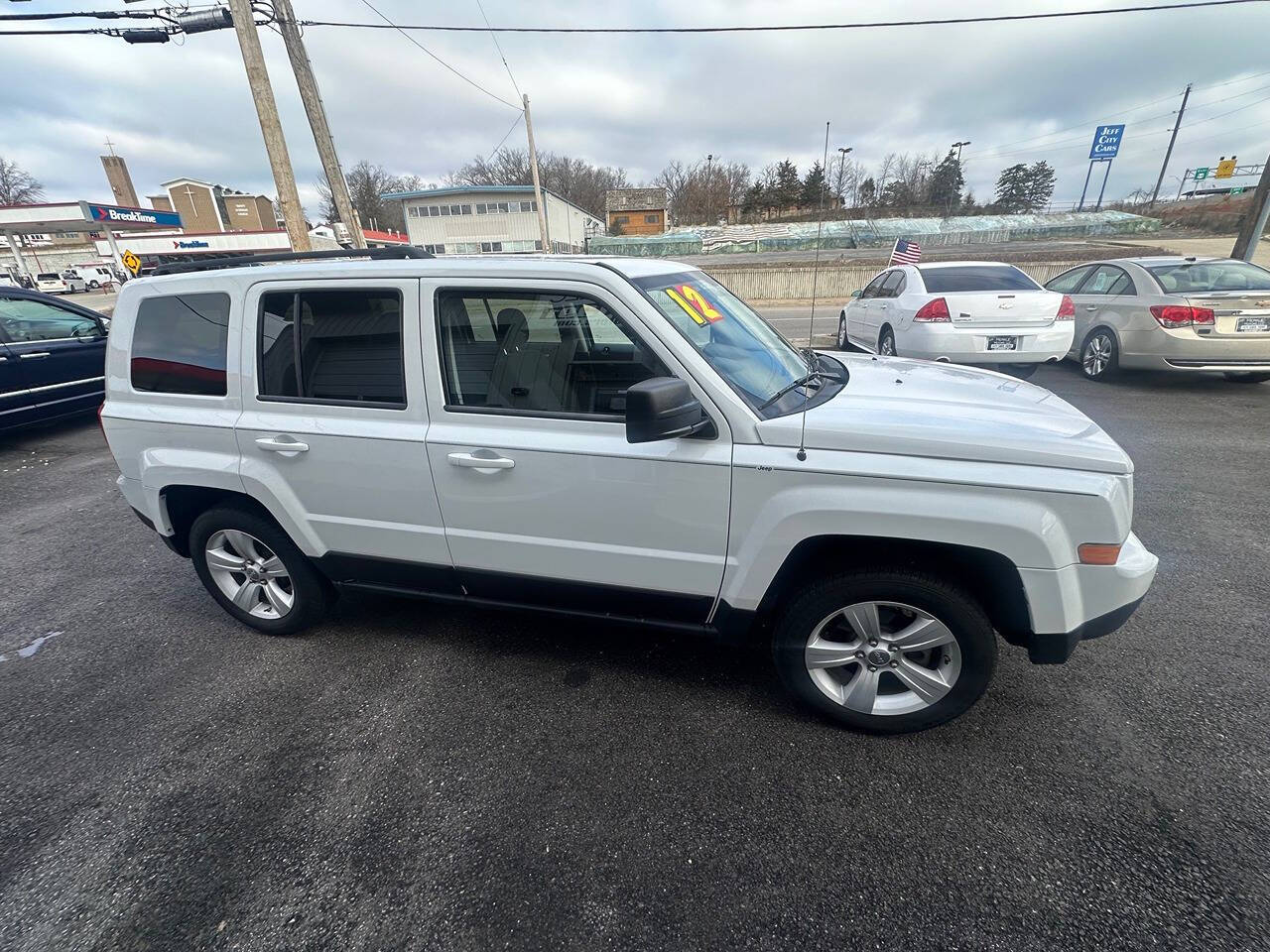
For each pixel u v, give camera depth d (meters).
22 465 6.35
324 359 2.63
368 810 2.16
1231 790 2.13
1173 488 4.69
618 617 2.61
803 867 1.91
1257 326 6.96
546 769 2.32
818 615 2.31
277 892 1.88
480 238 44.00
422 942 1.73
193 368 2.84
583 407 2.38
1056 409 2.46
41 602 3.69
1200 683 2.64
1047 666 2.78
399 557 2.77
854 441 2.13
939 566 2.23
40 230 33.62
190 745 2.51
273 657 3.07
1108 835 1.98
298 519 2.82
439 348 2.47
